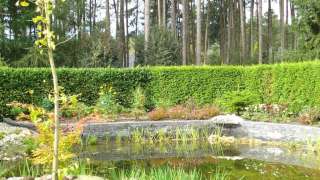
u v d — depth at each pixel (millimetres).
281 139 13227
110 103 15656
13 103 5391
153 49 23828
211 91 17859
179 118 15203
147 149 12117
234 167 9547
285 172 9008
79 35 29625
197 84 17891
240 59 36500
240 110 15758
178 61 24297
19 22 26969
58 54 27188
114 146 12617
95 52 23109
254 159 10547
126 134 13742
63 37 28000
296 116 15047
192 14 40312
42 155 5508
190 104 16891
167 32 24984
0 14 26875
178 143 13281
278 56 31172
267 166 9656
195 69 17875
